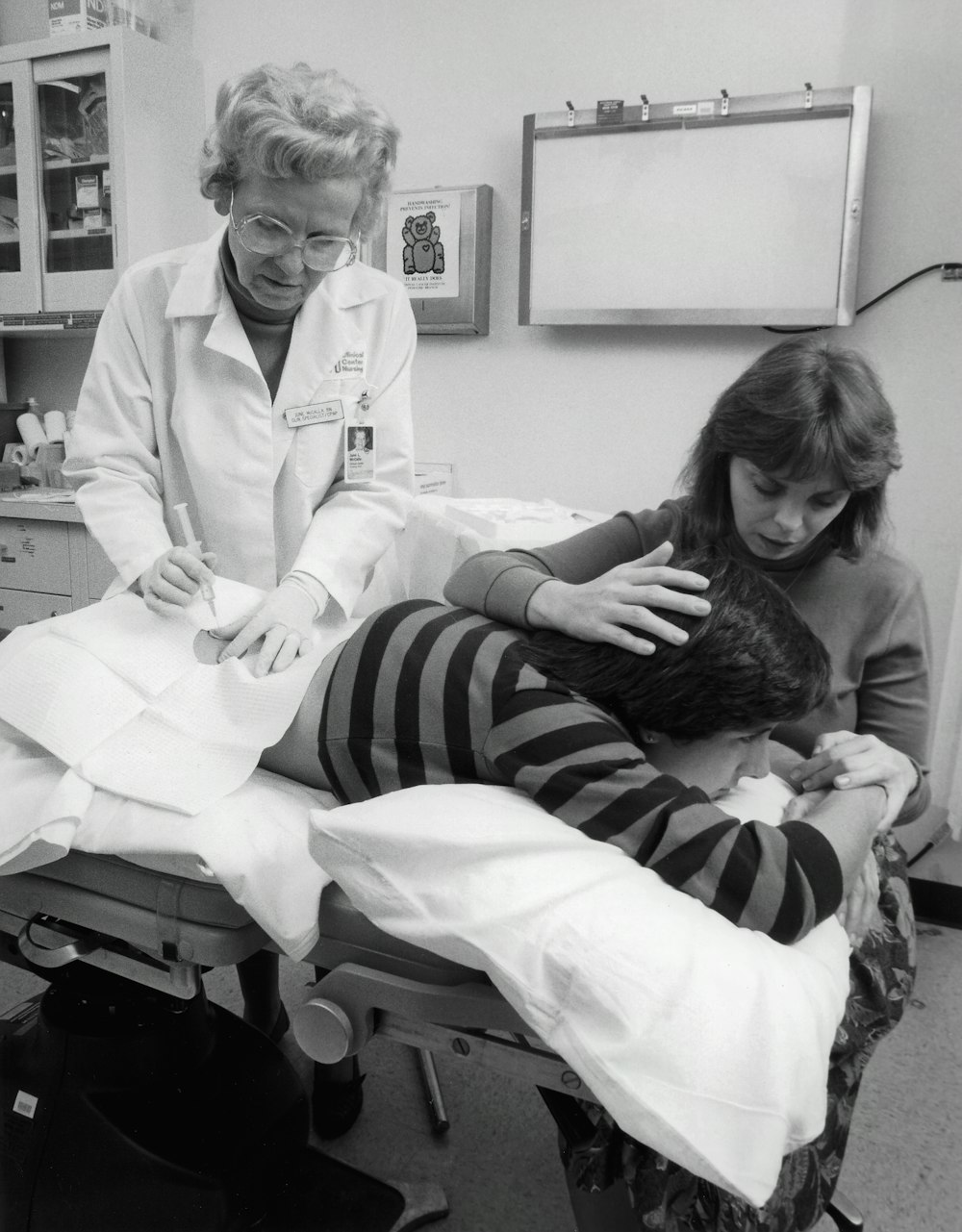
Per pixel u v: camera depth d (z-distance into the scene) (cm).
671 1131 69
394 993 85
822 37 216
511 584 100
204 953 94
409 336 166
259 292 134
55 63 269
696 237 225
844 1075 103
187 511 154
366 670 97
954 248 212
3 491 292
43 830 94
